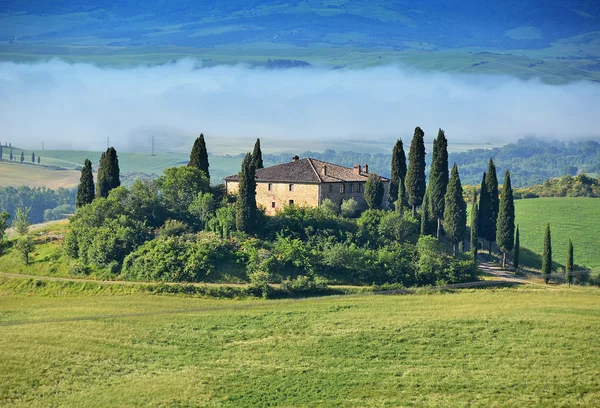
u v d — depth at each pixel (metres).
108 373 82.94
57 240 127.00
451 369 84.25
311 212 123.69
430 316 98.75
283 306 102.00
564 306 103.62
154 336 92.75
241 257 111.44
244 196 118.94
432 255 114.00
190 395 77.69
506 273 122.06
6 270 116.81
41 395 77.62
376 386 80.25
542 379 81.56
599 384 80.19
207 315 98.75
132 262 111.81
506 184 125.75
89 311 100.12
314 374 83.25
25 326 95.38
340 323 96.44
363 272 110.81
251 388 79.75
